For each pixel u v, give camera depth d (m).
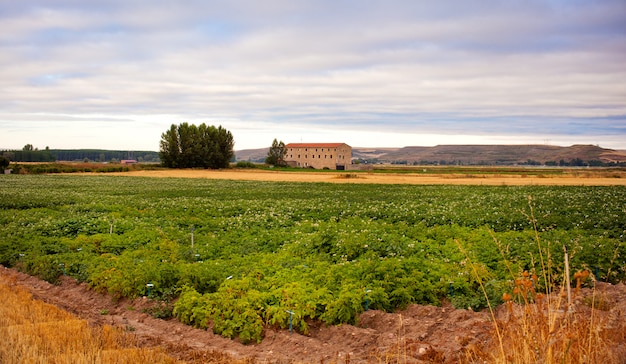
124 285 16.44
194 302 14.13
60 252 23.06
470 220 30.78
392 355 10.25
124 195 58.94
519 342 7.84
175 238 25.94
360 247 20.44
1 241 24.55
